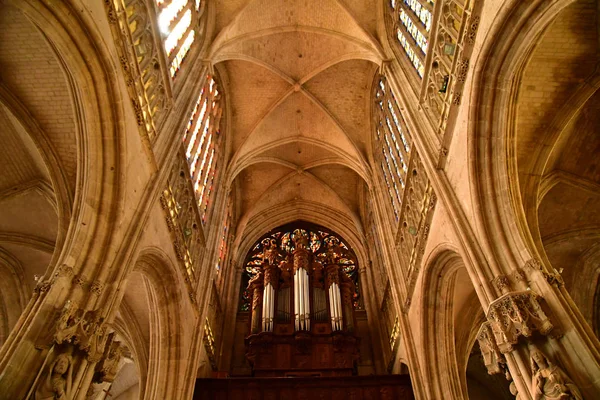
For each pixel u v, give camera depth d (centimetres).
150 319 1628
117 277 1046
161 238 1441
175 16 1669
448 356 1606
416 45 1733
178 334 1614
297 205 3161
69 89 1134
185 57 1822
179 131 1530
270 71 2453
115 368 987
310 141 2727
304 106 2598
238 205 3008
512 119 1154
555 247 1686
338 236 3138
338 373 2188
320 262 2936
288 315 2450
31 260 1744
